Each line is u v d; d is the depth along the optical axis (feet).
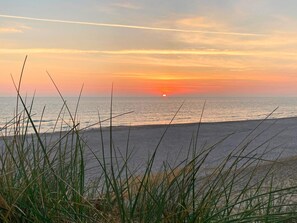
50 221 6.47
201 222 6.94
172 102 340.80
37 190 7.06
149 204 7.31
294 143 50.42
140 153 33.22
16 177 7.76
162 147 38.37
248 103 415.44
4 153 8.10
